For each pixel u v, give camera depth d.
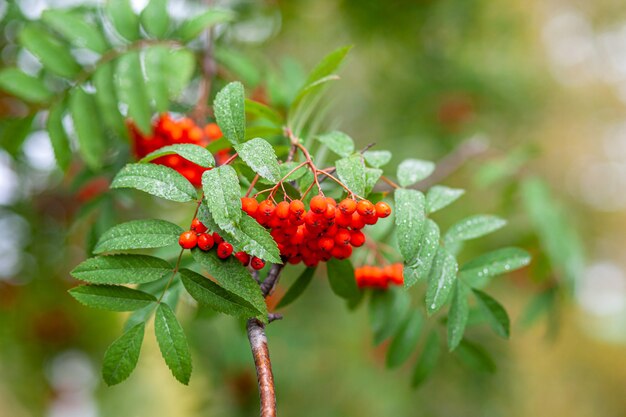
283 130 0.67
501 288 1.38
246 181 0.64
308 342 1.33
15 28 0.94
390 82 1.59
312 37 1.47
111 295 0.57
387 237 0.76
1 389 1.33
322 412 1.41
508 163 1.02
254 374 1.26
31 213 1.18
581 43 2.58
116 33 0.76
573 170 2.55
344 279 0.68
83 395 1.45
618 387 2.68
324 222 0.57
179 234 0.57
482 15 1.51
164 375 1.51
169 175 0.57
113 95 0.75
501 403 1.33
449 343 0.65
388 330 0.74
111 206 0.84
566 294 0.93
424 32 1.44
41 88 0.77
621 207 2.66
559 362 2.56
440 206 0.64
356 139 1.64
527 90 1.76
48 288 1.24
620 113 2.63
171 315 0.57
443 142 1.56
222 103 0.59
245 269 0.56
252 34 1.22
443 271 0.62
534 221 0.93
